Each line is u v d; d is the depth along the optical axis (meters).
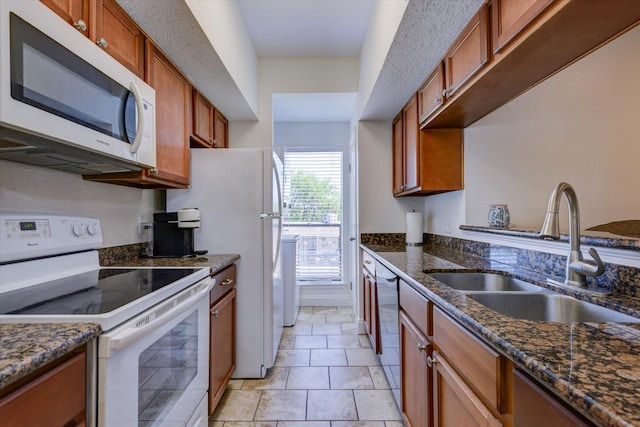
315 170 3.91
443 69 1.76
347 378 2.10
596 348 0.61
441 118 1.97
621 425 0.38
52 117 0.90
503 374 0.71
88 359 0.77
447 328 1.02
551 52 1.17
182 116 1.92
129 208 1.87
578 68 1.30
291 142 3.91
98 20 1.18
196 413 1.36
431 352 1.16
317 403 1.82
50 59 0.90
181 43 1.61
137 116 1.29
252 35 2.56
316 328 3.03
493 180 1.89
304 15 2.32
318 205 3.91
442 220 2.55
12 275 1.09
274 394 1.91
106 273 1.39
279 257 2.49
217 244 2.08
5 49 0.77
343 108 3.41
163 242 1.95
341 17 2.35
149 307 1.00
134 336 0.84
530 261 1.46
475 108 1.78
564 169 1.41
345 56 2.91
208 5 1.58
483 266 1.59
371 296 2.42
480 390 0.80
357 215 3.02
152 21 1.42
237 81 2.14
